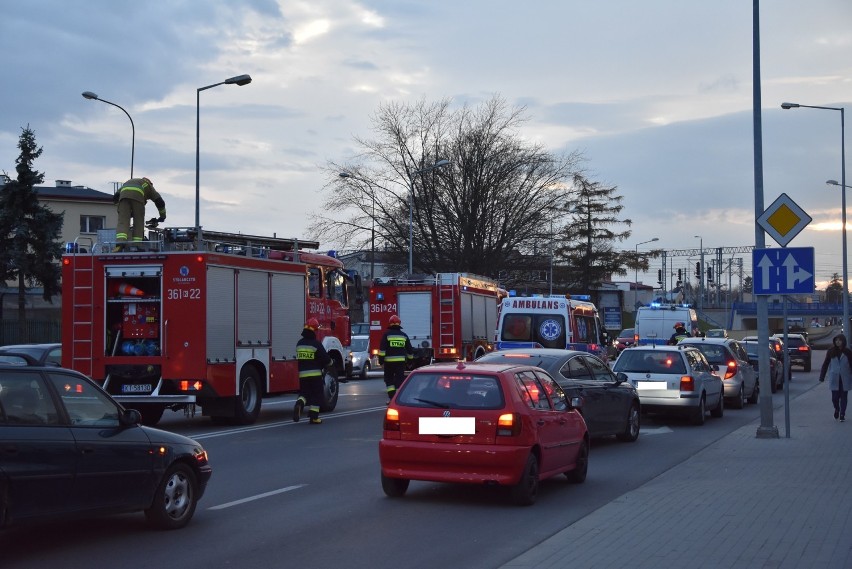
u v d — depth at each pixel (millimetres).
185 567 7527
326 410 21672
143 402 17516
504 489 11336
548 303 25828
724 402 23922
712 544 8336
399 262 54344
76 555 7902
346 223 54000
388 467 10367
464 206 53875
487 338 32312
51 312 60719
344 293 23906
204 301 17406
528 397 10523
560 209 55750
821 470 12906
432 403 10266
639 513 9828
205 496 10812
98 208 61969
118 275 17688
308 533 8875
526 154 54812
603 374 16094
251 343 18859
